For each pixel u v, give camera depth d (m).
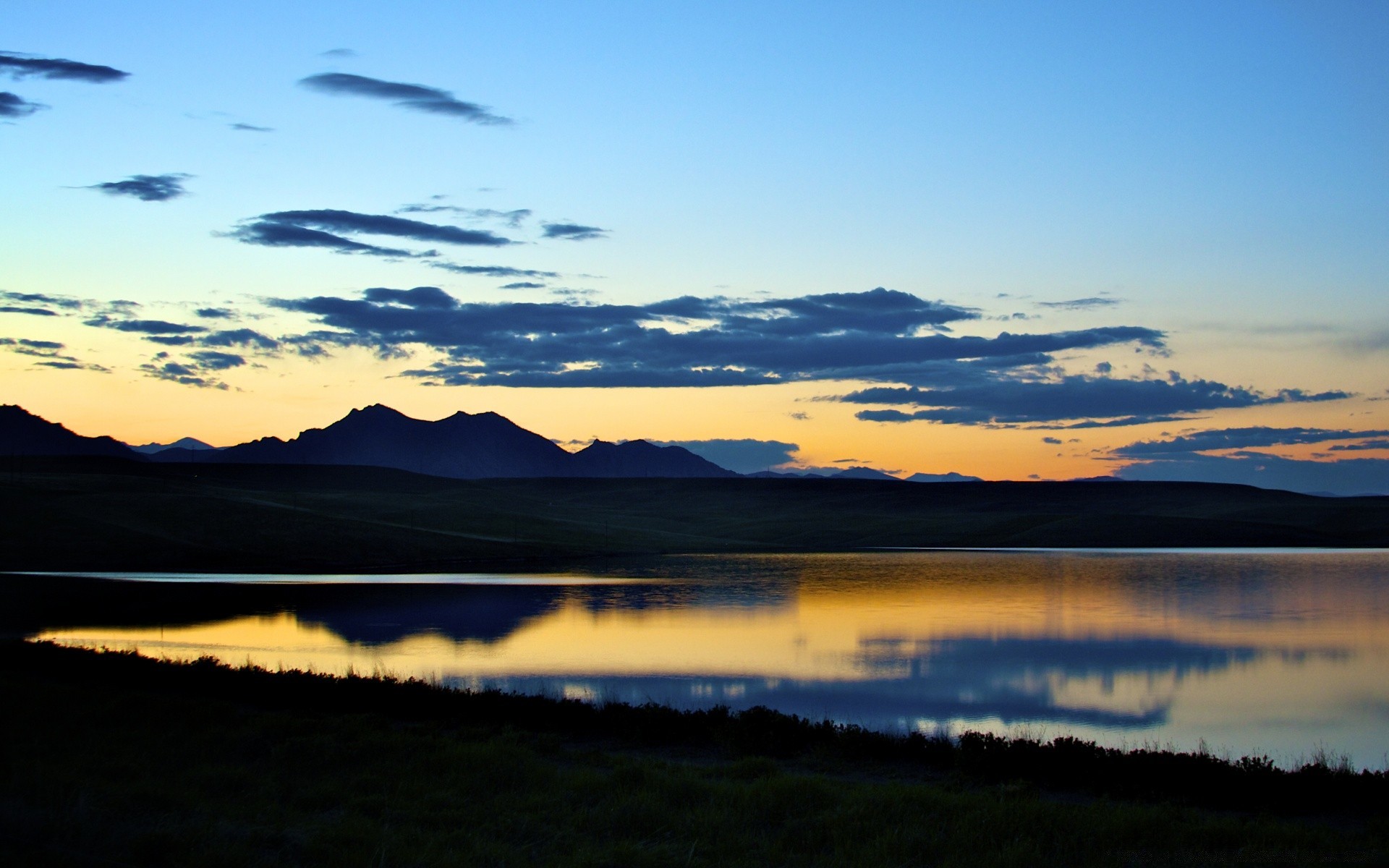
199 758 19.33
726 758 22.78
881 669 45.53
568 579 109.38
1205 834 15.59
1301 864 14.20
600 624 64.88
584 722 25.86
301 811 16.02
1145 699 38.22
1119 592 92.88
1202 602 82.88
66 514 138.38
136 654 37.50
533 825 15.25
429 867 12.88
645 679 41.84
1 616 66.38
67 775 16.83
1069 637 58.31
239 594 86.25
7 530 127.38
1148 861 14.34
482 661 46.94
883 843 14.30
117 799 15.24
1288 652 52.72
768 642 55.50
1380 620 68.31
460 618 67.38
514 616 69.44
